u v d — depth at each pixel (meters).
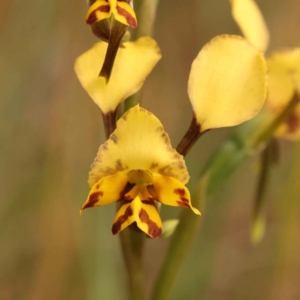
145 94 0.50
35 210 0.40
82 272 0.35
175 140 0.49
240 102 0.23
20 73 0.42
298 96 0.25
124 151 0.22
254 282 0.45
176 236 0.24
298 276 0.41
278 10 0.51
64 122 0.41
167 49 0.53
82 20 0.43
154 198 0.22
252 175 0.47
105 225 0.32
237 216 0.47
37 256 0.39
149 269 0.46
